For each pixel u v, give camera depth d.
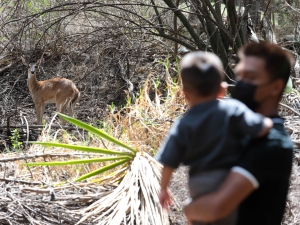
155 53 16.11
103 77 15.30
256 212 2.99
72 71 15.88
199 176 3.12
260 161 2.88
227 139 3.02
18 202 6.07
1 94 15.42
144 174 6.48
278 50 3.16
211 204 2.85
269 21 14.59
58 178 8.02
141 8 17.28
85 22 17.25
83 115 14.10
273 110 3.21
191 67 3.11
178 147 3.14
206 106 3.11
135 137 8.94
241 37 13.16
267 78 3.13
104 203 6.15
